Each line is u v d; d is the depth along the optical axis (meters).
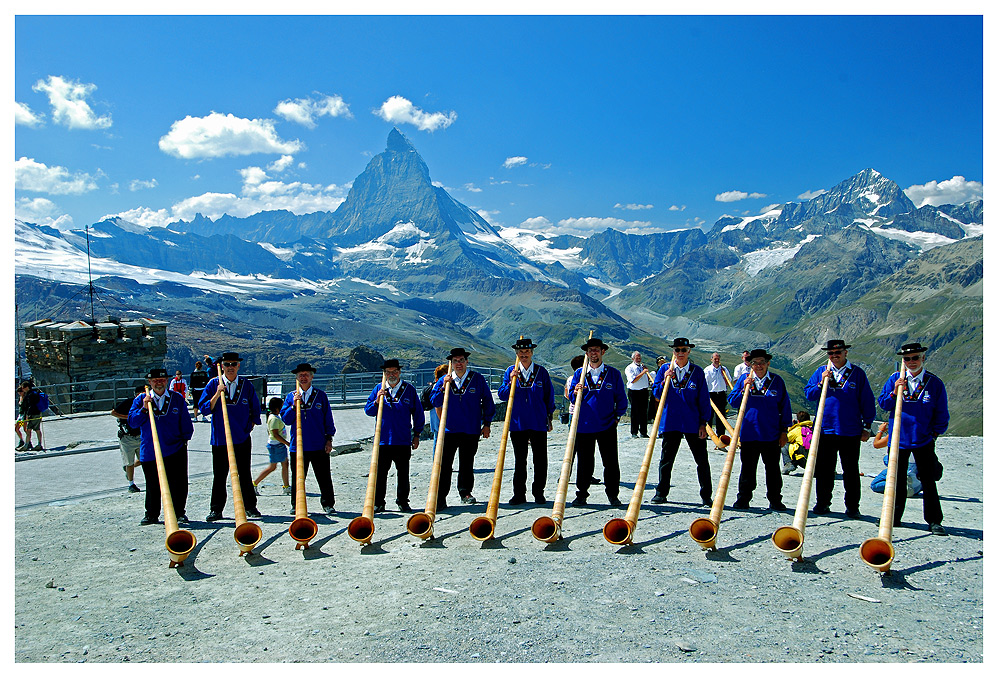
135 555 7.69
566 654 4.63
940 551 7.04
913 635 4.93
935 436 7.85
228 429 8.52
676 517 8.61
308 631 5.12
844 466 8.63
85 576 6.88
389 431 9.59
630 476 12.50
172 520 7.38
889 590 5.89
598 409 9.39
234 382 9.57
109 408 33.66
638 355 16.94
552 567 6.54
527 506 9.59
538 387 9.74
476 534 7.38
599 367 9.45
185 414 9.35
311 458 9.88
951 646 4.73
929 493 7.83
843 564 6.59
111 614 5.64
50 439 19.80
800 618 5.23
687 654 4.62
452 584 6.09
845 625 5.10
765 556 6.86
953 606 5.50
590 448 9.51
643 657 4.57
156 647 4.95
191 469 14.60
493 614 5.33
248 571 6.84
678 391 9.56
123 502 11.08
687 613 5.32
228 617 5.49
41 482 13.08
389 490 11.94
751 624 5.12
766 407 9.00
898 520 8.01
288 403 10.10
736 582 6.07
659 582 6.06
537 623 5.14
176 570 7.00
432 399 10.05
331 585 6.21
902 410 7.93
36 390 17.69
